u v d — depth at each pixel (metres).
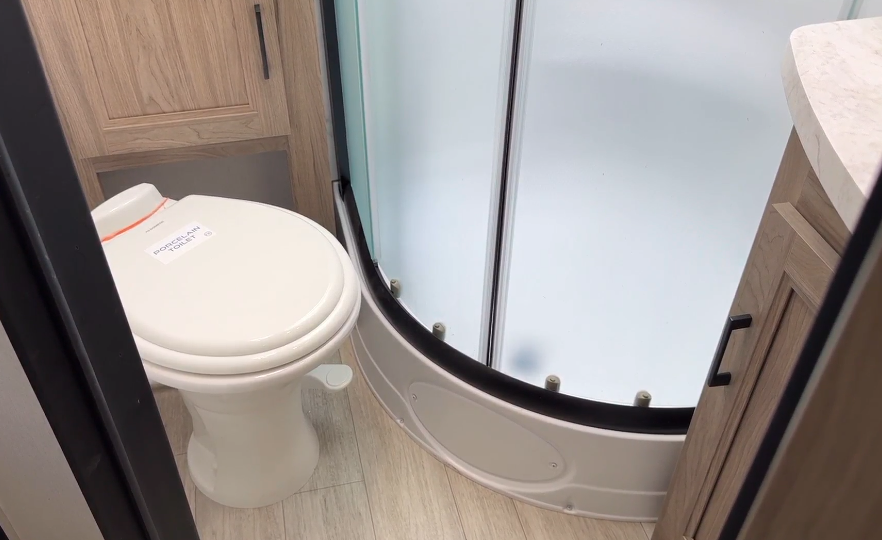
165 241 1.19
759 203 1.10
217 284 1.11
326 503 1.36
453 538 1.30
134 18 1.31
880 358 0.22
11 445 0.59
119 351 0.58
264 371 1.03
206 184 1.70
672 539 1.13
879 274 0.21
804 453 0.26
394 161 1.43
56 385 0.52
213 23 1.37
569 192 1.19
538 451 1.31
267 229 1.24
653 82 1.07
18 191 0.44
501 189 1.22
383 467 1.43
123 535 0.65
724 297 1.19
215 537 1.29
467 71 1.18
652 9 1.02
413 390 1.43
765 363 0.81
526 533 1.32
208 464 1.35
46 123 0.45
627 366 1.30
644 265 1.21
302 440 1.36
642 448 1.23
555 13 1.05
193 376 1.02
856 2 0.94
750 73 1.03
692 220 1.15
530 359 1.33
